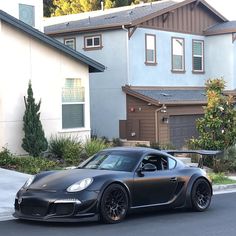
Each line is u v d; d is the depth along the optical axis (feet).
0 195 43.60
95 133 91.76
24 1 83.35
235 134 68.08
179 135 88.63
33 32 65.51
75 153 63.57
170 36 94.79
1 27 63.26
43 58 67.62
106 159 36.58
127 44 87.25
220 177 58.54
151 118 85.15
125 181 33.83
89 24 92.73
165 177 36.63
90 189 31.94
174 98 87.10
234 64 100.22
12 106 64.13
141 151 36.81
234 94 97.86
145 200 35.24
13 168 57.62
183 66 97.45
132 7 103.35
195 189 38.40
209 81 71.20
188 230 31.42
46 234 29.68
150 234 30.04
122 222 33.71
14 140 64.13
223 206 41.60
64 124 70.38
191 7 98.63
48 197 31.73
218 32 100.22
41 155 64.08
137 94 85.76
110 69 89.56
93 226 32.14
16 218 34.53
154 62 91.76
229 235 30.01
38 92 67.05
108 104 90.27
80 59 70.90
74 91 71.51
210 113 68.64
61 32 94.02
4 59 63.62
